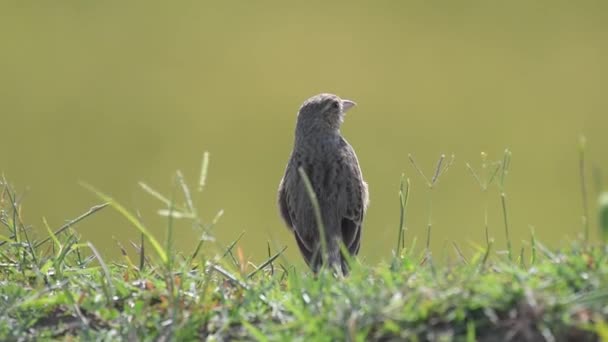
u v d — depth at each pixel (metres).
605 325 7.28
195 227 8.64
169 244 8.47
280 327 7.83
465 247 23.58
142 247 9.55
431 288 7.78
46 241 10.07
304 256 11.67
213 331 8.17
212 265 8.80
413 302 7.68
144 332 8.20
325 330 7.61
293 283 8.55
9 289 8.95
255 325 8.16
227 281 8.81
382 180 32.03
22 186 32.06
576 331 7.40
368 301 7.75
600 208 7.30
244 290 8.53
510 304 7.59
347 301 7.87
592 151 35.81
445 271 8.13
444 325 7.57
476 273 8.04
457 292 7.66
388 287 7.95
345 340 7.53
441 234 26.41
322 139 12.22
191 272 9.08
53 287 8.69
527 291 7.54
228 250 9.54
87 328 8.21
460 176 31.59
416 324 7.60
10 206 11.29
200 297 8.48
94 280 9.20
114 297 8.69
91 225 27.05
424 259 9.17
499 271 8.12
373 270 8.52
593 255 7.92
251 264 9.90
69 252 9.78
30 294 8.87
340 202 11.84
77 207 30.64
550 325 7.42
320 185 11.83
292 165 12.17
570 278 7.73
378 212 27.36
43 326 8.52
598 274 7.68
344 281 8.23
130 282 8.98
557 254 8.27
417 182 28.70
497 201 29.77
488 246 8.44
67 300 8.58
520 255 9.23
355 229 11.93
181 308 8.34
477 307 7.60
